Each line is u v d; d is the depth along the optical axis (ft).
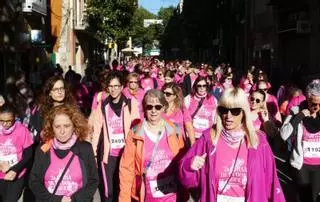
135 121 21.84
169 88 26.00
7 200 22.67
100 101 25.88
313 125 21.89
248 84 52.01
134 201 19.65
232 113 15.14
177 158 18.47
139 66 65.41
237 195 15.34
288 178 31.04
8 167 22.35
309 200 22.57
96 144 25.93
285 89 45.37
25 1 72.43
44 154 17.61
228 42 182.91
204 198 15.48
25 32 73.56
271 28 118.32
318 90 21.54
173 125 18.79
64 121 17.29
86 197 17.53
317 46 86.12
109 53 191.72
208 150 15.43
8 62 44.62
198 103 32.24
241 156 15.29
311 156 21.99
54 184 17.52
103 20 143.95
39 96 24.86
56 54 102.22
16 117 23.48
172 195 18.58
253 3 144.05
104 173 25.61
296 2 95.30
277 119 33.50
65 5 89.30
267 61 124.98
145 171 18.44
